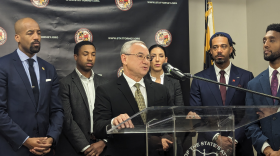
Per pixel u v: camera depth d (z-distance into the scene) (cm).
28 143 232
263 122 238
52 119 257
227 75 297
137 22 355
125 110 212
